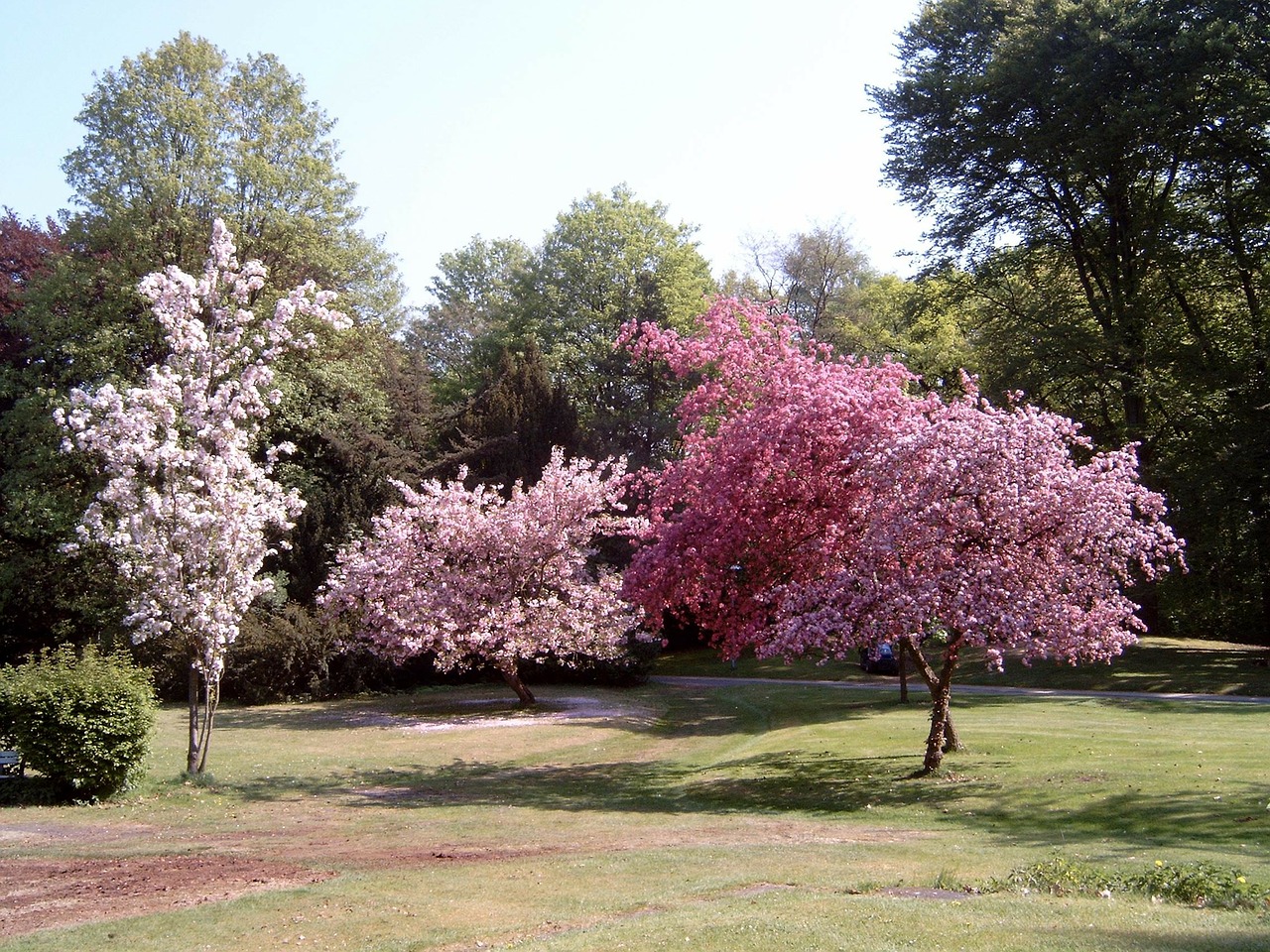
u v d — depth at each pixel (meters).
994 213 33.72
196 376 18.05
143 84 32.38
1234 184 29.81
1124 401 32.09
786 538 16.75
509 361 39.97
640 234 47.91
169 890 8.90
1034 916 6.90
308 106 36.75
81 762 14.27
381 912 7.88
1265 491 27.44
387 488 35.44
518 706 27.86
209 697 16.77
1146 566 14.80
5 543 32.47
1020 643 14.16
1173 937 6.16
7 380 31.75
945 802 13.40
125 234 30.84
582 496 26.83
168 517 16.27
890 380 17.45
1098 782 13.51
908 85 33.22
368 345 38.38
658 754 20.02
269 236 33.75
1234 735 17.42
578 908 7.89
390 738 22.36
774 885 8.69
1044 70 29.58
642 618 26.50
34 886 9.12
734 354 18.31
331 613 28.42
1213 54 26.16
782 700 28.42
